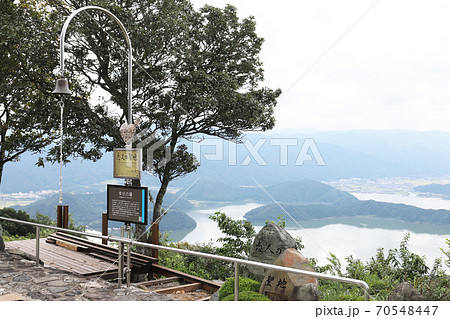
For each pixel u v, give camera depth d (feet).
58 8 34.35
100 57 34.04
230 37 38.83
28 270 18.39
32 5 40.27
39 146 43.14
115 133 33.63
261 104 37.14
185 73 33.86
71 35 30.60
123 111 36.32
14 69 34.14
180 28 33.19
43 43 30.94
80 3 32.53
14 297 14.11
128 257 16.74
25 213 50.11
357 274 22.26
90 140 33.12
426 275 20.98
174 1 35.17
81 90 34.50
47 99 32.91
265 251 16.90
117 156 21.63
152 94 35.68
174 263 28.58
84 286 16.28
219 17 37.60
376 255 25.30
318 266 24.67
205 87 31.99
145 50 32.07
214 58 38.45
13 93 33.71
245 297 13.47
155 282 19.62
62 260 20.84
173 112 35.73
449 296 16.22
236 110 34.63
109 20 31.63
